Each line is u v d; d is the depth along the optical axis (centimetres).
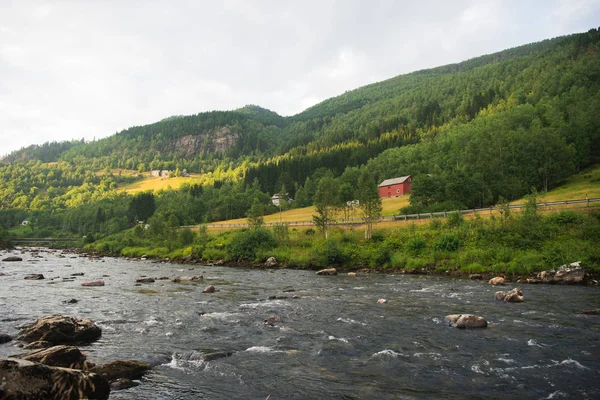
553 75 19175
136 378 1095
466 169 9300
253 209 8719
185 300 2475
